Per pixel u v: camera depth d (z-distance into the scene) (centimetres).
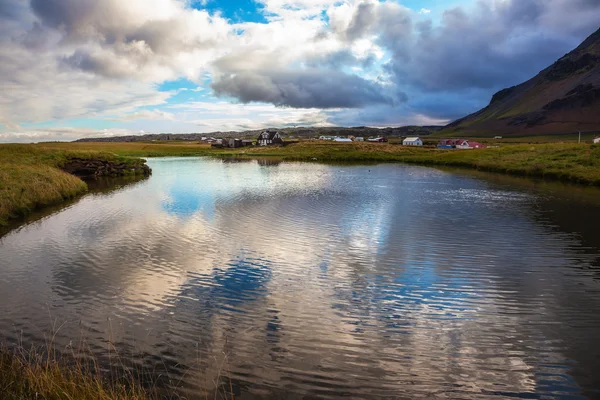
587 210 2489
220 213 2394
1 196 2370
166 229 1977
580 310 1055
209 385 718
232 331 932
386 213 2397
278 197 3052
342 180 4447
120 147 12900
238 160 8912
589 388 725
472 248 1633
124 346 855
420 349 859
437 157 8381
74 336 900
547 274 1328
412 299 1129
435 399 693
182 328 945
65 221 2184
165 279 1281
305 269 1381
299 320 994
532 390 721
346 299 1128
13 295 1147
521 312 1045
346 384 730
